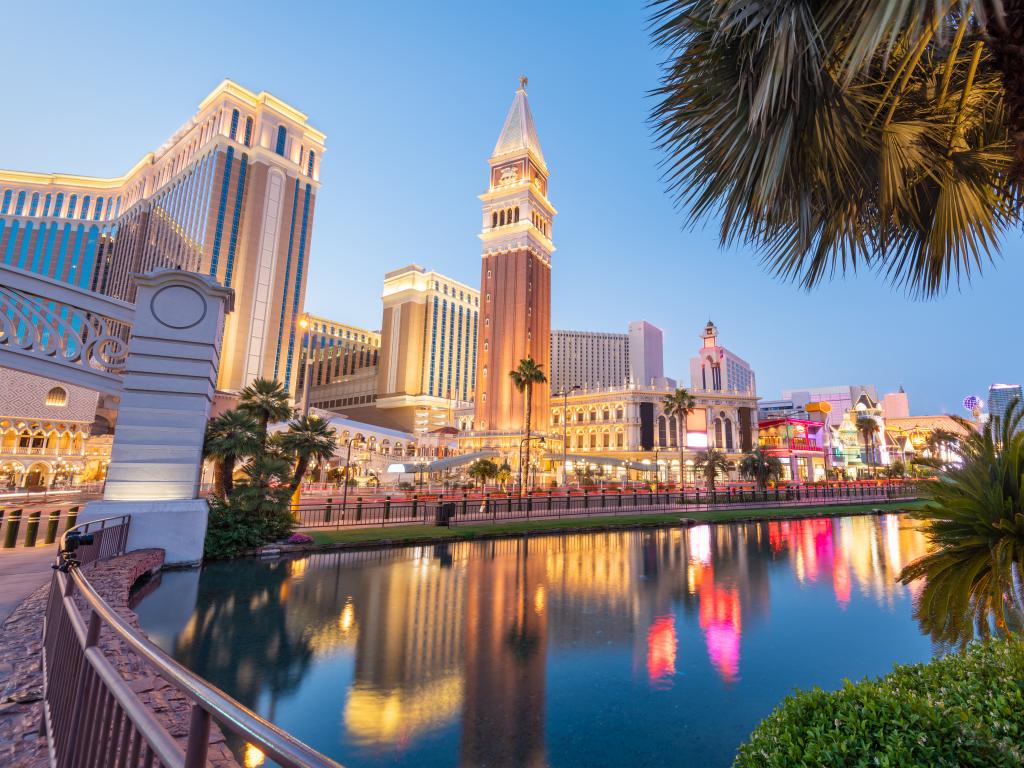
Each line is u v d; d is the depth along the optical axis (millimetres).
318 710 6855
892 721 2820
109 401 69250
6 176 146125
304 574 14758
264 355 103062
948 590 5785
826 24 3514
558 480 87250
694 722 6715
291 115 115750
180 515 14156
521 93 114750
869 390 195375
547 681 7965
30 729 4172
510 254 103250
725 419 97562
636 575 16125
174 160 122562
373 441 95688
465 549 20641
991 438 6145
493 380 99125
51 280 13484
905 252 5617
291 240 110938
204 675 7762
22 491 44219
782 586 14867
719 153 4789
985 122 4801
